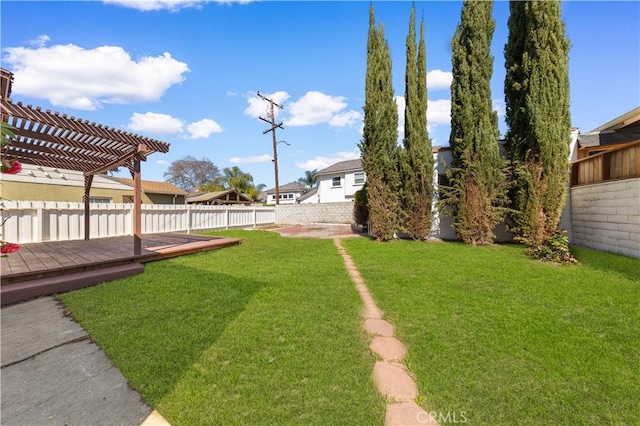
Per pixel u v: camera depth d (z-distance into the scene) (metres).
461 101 8.05
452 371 2.12
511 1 7.79
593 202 6.57
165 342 2.48
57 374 2.06
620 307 3.26
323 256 6.36
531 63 6.86
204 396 1.83
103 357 2.28
